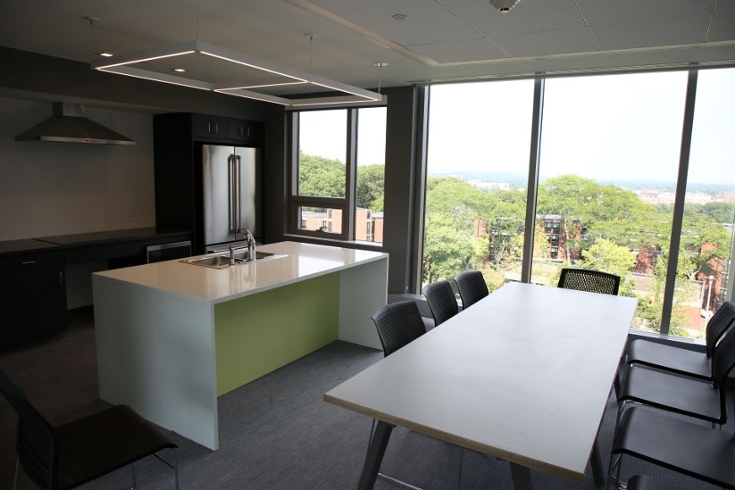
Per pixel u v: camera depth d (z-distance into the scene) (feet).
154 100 16.76
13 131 15.40
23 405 5.39
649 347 10.91
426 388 6.26
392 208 18.22
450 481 8.47
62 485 5.67
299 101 14.69
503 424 5.39
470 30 10.32
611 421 10.84
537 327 8.99
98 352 10.91
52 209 16.65
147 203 19.57
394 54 12.83
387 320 8.27
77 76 14.58
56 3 9.53
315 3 9.03
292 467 8.69
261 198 21.40
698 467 6.33
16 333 13.78
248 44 12.26
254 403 11.13
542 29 10.12
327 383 12.28
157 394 9.93
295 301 13.57
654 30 9.99
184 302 9.18
